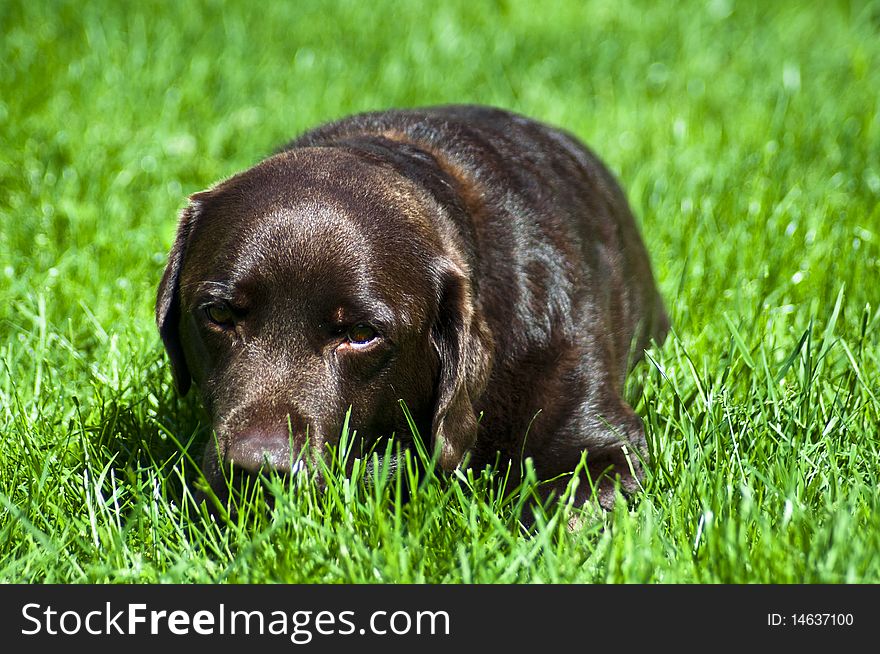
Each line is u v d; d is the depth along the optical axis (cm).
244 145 884
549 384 487
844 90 1041
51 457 472
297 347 412
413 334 430
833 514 414
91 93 948
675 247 714
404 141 507
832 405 494
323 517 417
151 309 623
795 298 648
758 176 819
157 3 1198
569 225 521
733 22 1305
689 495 434
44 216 734
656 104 1023
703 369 546
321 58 1102
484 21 1257
